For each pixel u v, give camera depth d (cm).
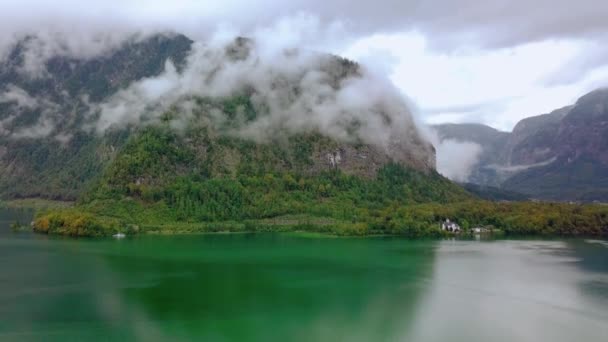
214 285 15700
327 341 11231
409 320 12700
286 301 14138
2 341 10906
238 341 11100
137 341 10981
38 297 14075
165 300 14000
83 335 11288
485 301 14450
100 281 15962
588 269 18988
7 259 19362
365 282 16525
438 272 18262
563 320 12825
